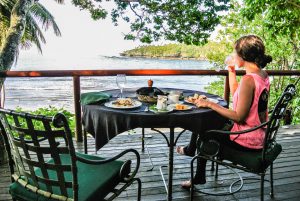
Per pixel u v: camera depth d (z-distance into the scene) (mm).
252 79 1956
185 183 2527
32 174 1459
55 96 24844
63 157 1893
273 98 8859
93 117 2125
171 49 68375
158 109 2023
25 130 1338
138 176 2744
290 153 3449
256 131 2018
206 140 2117
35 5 10352
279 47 8750
